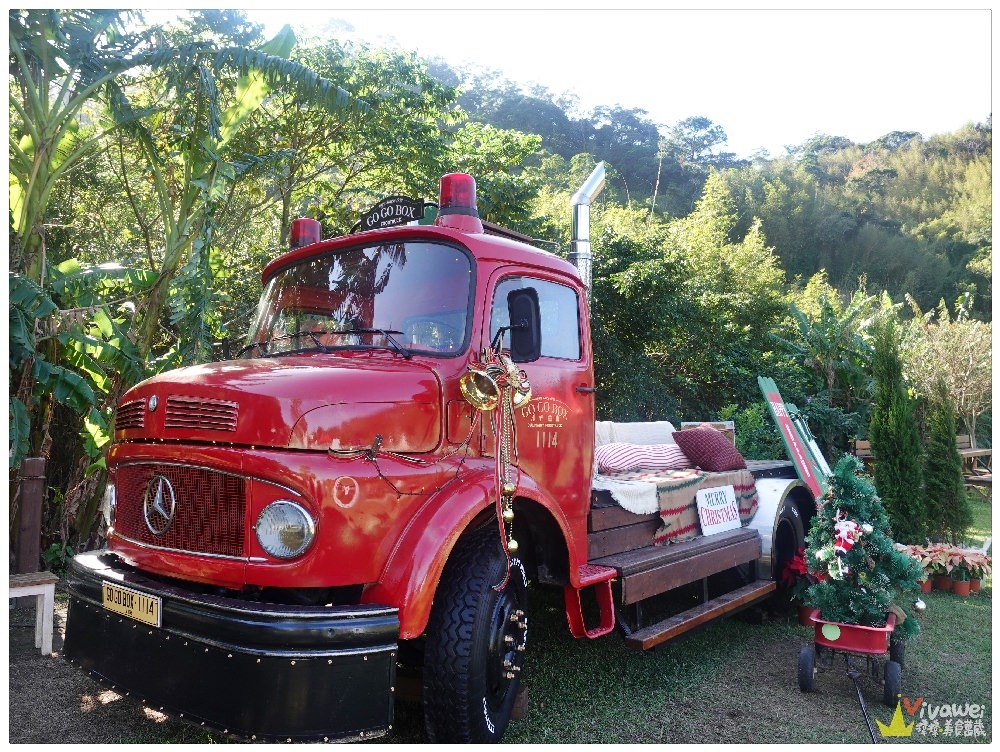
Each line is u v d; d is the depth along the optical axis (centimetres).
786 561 599
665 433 635
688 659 478
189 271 715
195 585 292
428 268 351
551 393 377
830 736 364
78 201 1100
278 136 1151
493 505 325
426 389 309
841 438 1516
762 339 1928
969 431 1789
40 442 638
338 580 264
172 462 285
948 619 602
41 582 441
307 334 359
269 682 242
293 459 263
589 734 353
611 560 407
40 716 355
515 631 336
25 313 557
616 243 1516
